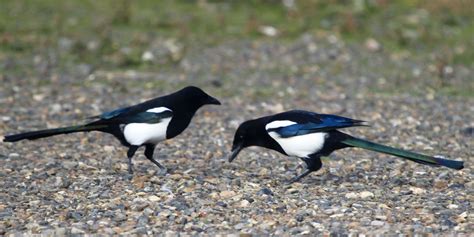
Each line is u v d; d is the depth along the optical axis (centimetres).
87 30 2139
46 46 2028
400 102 1725
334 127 1068
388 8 2348
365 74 1933
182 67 1952
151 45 2064
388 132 1506
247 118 1603
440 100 1750
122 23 2195
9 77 1841
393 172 1199
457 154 1359
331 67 1975
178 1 2391
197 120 1580
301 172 1212
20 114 1603
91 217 991
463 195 1074
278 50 2069
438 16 2317
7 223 968
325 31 2198
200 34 2158
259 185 1123
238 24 2239
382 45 2122
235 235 919
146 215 990
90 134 1472
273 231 935
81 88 1795
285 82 1867
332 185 1135
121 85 1817
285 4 2364
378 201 1050
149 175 1171
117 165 1247
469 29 2266
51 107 1655
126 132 1136
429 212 997
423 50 2114
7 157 1303
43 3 2327
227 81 1867
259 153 1340
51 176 1181
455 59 2055
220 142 1425
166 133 1136
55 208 1028
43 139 1431
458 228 939
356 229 934
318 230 934
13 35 2077
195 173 1193
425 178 1172
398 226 941
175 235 927
